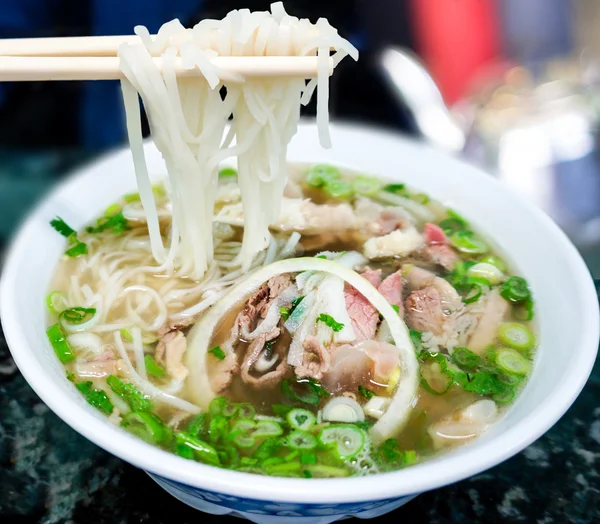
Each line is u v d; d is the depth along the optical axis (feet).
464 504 0.68
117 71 0.69
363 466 0.61
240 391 0.69
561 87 1.58
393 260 0.89
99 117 1.51
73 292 0.81
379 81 1.66
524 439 0.54
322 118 0.73
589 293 0.71
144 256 0.89
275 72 0.70
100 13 1.63
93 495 0.67
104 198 0.94
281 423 0.65
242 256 0.87
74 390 0.64
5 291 0.67
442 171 1.02
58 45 0.71
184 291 0.83
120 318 0.79
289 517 0.58
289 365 0.71
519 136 1.42
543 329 0.76
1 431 0.73
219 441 0.64
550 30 1.99
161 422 0.65
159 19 1.64
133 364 0.72
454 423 0.65
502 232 0.92
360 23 1.88
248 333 0.74
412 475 0.51
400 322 0.74
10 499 0.66
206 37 0.71
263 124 0.76
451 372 0.71
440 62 1.91
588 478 0.71
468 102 1.63
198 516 0.66
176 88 0.71
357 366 0.70
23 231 0.80
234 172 1.06
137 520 0.65
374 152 1.07
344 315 0.74
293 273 0.79
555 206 1.27
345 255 0.88
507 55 1.93
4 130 1.44
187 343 0.74
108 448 0.52
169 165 0.79
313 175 1.07
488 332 0.77
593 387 0.82
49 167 1.23
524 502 0.68
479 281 0.85
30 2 1.58
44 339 0.69
